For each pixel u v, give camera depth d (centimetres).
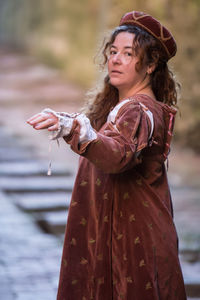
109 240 393
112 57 398
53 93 2575
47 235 912
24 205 1108
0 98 2417
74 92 2622
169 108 397
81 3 3156
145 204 390
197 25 1747
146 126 369
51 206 1106
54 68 3231
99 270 395
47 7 3447
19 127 1914
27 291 662
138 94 394
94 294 398
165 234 392
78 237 407
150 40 393
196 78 1747
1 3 4119
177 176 1442
